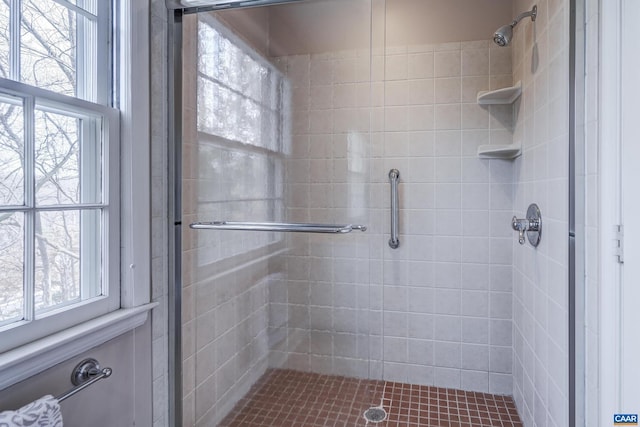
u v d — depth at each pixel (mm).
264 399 1670
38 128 864
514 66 1751
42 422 706
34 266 853
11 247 805
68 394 829
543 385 1312
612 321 857
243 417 1578
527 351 1546
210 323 1494
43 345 821
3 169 788
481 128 1850
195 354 1416
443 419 1646
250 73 1581
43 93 850
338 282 1678
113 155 1070
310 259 1702
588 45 946
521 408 1645
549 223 1230
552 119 1193
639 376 784
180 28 1328
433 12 1873
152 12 1208
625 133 818
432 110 1901
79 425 938
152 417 1215
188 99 1368
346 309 1674
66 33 948
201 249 1440
